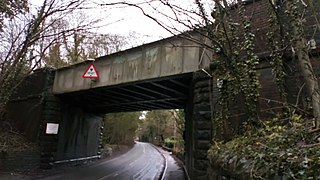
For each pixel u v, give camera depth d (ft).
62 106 56.85
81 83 49.34
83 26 45.68
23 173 44.78
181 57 34.50
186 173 52.75
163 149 176.65
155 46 38.27
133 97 54.34
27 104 56.70
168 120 205.67
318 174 8.75
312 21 22.53
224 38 23.67
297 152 11.25
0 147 43.88
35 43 42.04
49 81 54.54
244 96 23.80
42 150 51.60
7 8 35.19
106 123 112.27
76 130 63.57
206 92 29.76
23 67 46.11
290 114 20.03
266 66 25.20
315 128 14.19
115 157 97.40
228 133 26.25
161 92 47.32
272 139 15.70
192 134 35.17
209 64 29.99
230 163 15.79
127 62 41.93
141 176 52.70
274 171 10.48
